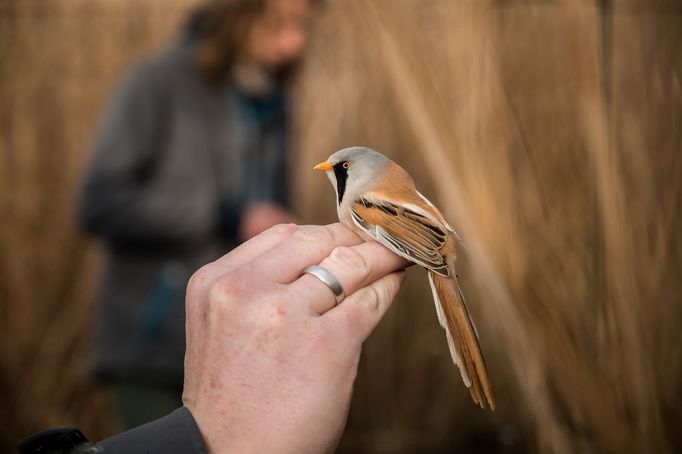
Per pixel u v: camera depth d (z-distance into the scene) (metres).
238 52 4.38
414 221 2.60
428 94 3.36
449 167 3.27
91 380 6.28
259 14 4.32
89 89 6.62
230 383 1.63
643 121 3.45
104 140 4.24
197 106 4.38
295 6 4.43
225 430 1.60
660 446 3.25
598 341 3.28
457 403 5.93
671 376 3.35
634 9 3.50
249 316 1.66
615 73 3.47
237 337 1.65
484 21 3.42
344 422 1.68
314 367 1.64
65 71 6.64
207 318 1.70
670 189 3.42
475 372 2.21
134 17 6.66
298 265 1.77
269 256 1.77
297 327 1.65
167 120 4.34
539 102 3.46
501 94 3.33
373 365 6.02
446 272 2.48
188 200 4.30
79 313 6.39
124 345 4.23
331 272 1.74
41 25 6.68
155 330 4.21
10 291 6.43
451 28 3.84
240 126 4.49
